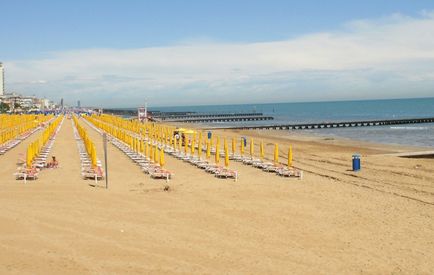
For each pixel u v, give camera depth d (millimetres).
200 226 14625
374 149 44688
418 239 13297
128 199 18406
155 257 11734
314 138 60688
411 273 10734
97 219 15328
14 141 42219
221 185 21734
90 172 24188
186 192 19938
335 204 17797
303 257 11789
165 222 15078
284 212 16453
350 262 11438
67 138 48781
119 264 11219
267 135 67062
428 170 27766
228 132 73375
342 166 29812
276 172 25750
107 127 57219
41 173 25156
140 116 75688
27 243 12758
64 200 18109
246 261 11477
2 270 10734
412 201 18469
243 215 16031
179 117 154500
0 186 20953
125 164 29172
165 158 32250
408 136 63938
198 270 10875
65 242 12883
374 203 18031
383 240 13211
